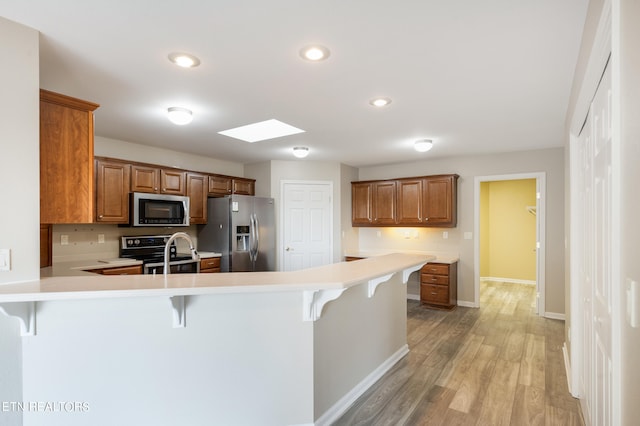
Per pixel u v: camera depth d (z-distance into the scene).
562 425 2.09
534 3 1.52
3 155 1.59
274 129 3.82
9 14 1.58
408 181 5.29
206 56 2.02
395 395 2.47
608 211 1.32
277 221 5.34
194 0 1.50
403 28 1.73
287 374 1.98
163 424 1.82
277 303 1.97
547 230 4.50
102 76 2.29
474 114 3.09
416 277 5.56
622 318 0.95
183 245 4.87
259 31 1.76
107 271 3.54
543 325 4.10
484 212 7.10
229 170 5.48
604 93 1.35
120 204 3.83
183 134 3.82
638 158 0.84
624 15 0.91
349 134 3.80
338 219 5.55
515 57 2.03
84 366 1.73
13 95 1.63
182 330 1.84
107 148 3.99
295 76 2.30
